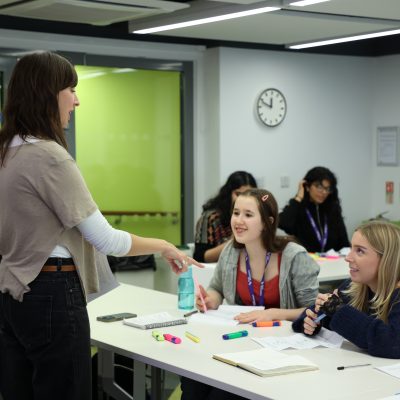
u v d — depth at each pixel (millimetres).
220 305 3354
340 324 2596
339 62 7359
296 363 2369
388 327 2514
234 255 3412
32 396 2252
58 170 2078
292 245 3340
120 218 6570
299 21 5160
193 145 6762
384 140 7586
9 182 2098
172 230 6805
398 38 7359
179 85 6695
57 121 2164
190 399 2910
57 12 4660
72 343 2133
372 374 2316
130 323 3012
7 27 5602
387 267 2592
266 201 3275
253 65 6738
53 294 2096
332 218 5652
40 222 2088
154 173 6684
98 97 6305
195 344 2707
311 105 7168
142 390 2928
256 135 6801
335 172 7406
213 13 4523
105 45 6121
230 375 2301
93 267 2270
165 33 5797
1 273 2145
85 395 2189
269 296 3314
